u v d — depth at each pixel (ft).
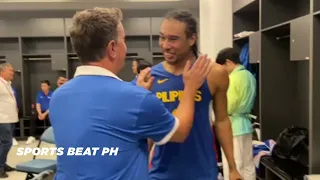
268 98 12.57
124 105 3.18
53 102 3.50
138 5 23.62
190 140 4.54
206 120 4.66
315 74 8.52
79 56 3.46
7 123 14.57
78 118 3.24
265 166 11.26
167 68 4.73
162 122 3.35
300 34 9.24
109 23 3.34
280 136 11.01
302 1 11.69
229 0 15.97
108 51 3.38
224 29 16.06
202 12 17.39
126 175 3.21
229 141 5.08
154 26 24.27
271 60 12.46
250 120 12.00
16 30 23.77
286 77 12.53
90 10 3.42
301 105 12.26
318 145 8.57
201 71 3.87
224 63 10.78
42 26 23.85
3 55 24.70
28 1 21.86
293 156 10.50
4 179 14.02
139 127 3.23
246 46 14.57
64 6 23.40
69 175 3.26
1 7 23.39
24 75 24.44
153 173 4.70
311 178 8.01
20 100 24.11
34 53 25.23
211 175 4.72
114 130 3.17
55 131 3.43
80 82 3.38
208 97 4.64
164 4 23.45
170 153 4.60
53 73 25.81
